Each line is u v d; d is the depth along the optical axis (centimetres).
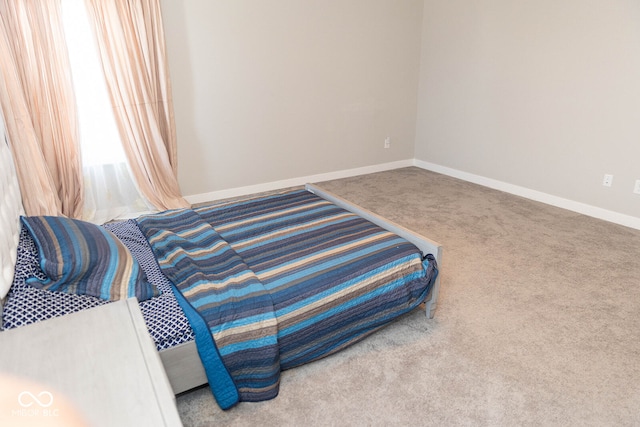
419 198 408
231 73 380
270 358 165
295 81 415
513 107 398
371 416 165
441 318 226
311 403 172
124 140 338
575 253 292
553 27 350
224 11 361
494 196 412
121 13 312
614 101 323
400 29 461
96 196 347
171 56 349
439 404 170
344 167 480
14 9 277
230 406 166
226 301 164
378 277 194
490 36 403
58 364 90
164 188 370
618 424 159
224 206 268
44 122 302
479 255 292
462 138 458
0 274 140
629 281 256
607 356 195
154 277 184
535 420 162
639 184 321
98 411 79
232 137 400
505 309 232
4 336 99
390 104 485
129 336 100
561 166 371
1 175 179
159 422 77
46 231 172
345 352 202
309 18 403
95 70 319
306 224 238
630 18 302
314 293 177
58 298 148
